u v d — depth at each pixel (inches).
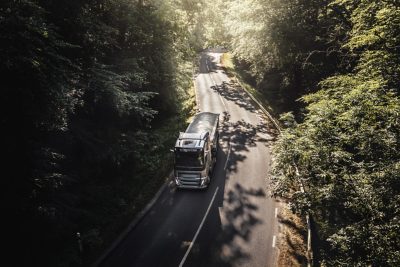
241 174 901.2
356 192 410.3
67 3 585.6
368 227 374.3
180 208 749.9
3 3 428.5
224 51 3351.4
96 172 768.9
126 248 613.0
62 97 466.3
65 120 512.7
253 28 1306.6
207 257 582.6
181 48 1266.0
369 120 498.0
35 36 450.0
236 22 1434.5
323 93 696.4
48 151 511.2
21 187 456.1
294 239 631.8
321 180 486.9
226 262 569.0
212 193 810.2
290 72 1414.9
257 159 992.2
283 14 1267.2
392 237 351.6
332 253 578.2
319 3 1174.3
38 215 482.6
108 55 863.7
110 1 816.9
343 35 1071.6
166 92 1153.4
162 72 1114.7
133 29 955.3
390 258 330.6
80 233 609.3
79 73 611.8
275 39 1267.2
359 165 445.7
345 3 984.9
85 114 738.8
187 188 827.4
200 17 1546.5
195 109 1465.3
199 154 796.0
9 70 406.3
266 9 1294.3
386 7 663.8
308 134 534.3
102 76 692.7
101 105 741.9
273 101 1669.5
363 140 467.5
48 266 511.2
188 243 624.1
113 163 809.5
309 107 624.4
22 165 456.4
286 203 752.3
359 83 632.4
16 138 444.5
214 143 943.7
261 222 687.1
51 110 458.9
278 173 586.2
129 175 849.5
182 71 1317.7
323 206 489.4
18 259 484.4
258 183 852.0
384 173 401.1
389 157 435.8
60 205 557.0
